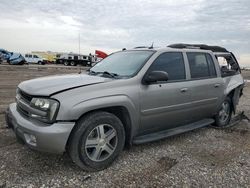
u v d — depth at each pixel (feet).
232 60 21.31
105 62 15.81
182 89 14.83
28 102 11.49
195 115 16.51
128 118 12.66
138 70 13.28
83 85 11.48
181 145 15.29
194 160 13.24
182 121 15.85
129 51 15.84
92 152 11.51
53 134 10.30
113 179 11.00
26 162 12.09
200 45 18.71
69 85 11.38
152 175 11.46
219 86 17.70
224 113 19.53
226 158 13.65
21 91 12.25
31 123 10.84
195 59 16.47
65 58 156.56
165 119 14.46
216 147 15.23
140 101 12.86
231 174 11.84
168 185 10.69
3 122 17.89
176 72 14.97
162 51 14.57
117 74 13.57
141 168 12.08
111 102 11.62
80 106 10.77
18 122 11.25
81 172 11.43
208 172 11.96
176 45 16.55
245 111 25.94
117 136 12.10
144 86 13.09
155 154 13.74
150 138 13.79
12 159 12.30
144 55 14.39
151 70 13.61
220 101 18.07
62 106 10.55
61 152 10.62
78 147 10.97
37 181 10.56
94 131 11.43
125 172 11.64
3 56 126.41
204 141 16.19
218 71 18.02
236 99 20.42
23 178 10.73
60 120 10.53
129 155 13.43
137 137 13.76
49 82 12.03
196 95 15.85
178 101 14.74
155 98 13.50
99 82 11.96
